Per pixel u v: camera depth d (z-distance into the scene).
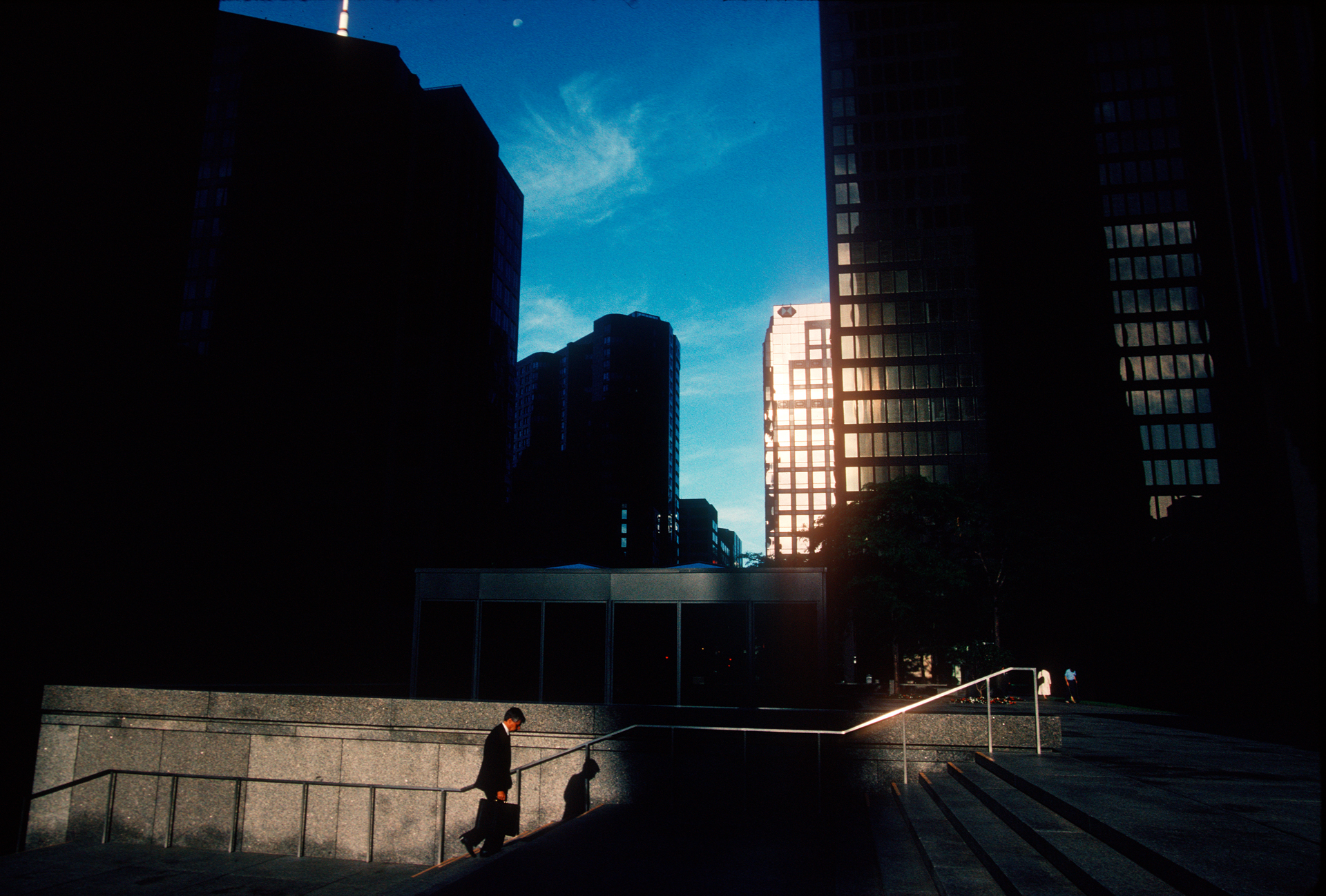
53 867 11.61
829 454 141.25
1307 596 37.22
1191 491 65.81
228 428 64.38
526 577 21.17
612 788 12.21
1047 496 67.00
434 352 73.81
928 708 28.86
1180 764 10.28
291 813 13.36
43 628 18.62
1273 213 34.22
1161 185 71.38
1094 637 53.03
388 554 68.62
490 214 88.56
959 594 38.38
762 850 8.74
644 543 180.75
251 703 13.75
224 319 68.94
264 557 62.84
